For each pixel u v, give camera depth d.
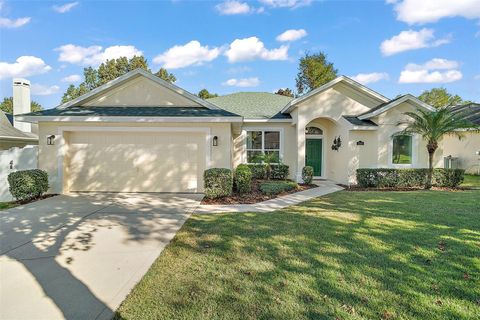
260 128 16.55
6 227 6.60
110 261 4.65
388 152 13.78
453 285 3.75
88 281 3.96
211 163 11.28
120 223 6.95
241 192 11.02
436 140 12.52
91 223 6.95
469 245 5.20
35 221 7.12
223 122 11.13
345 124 14.26
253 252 4.95
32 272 4.27
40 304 3.40
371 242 5.38
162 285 3.82
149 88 12.73
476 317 3.08
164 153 11.49
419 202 9.17
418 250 4.96
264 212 8.04
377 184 12.94
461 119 12.41
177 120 10.88
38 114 11.05
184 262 4.57
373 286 3.73
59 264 4.54
